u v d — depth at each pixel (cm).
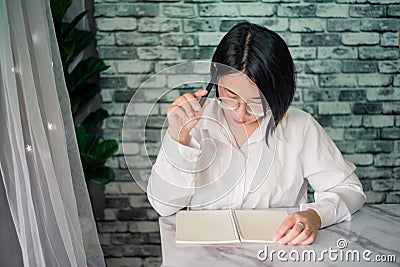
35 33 143
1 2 132
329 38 258
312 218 138
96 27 255
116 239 273
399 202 273
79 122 261
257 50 132
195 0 253
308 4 255
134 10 254
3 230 158
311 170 161
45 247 151
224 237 133
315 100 264
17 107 136
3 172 143
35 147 143
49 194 148
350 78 262
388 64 261
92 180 227
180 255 125
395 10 256
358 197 156
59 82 156
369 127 266
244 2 254
